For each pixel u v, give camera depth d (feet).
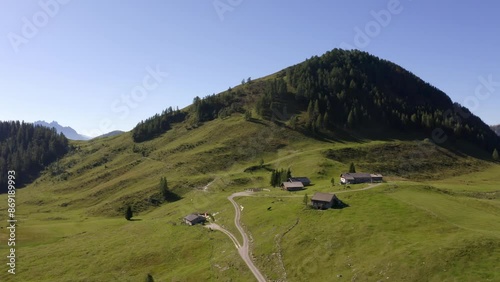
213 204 444.55
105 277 290.97
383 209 282.56
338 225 266.36
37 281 295.48
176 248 322.75
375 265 203.72
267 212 347.56
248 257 264.11
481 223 246.27
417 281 182.09
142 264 306.55
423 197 318.86
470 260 185.88
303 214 305.94
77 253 351.87
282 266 238.27
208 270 261.24
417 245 212.02
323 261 229.25
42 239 419.33
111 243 370.53
